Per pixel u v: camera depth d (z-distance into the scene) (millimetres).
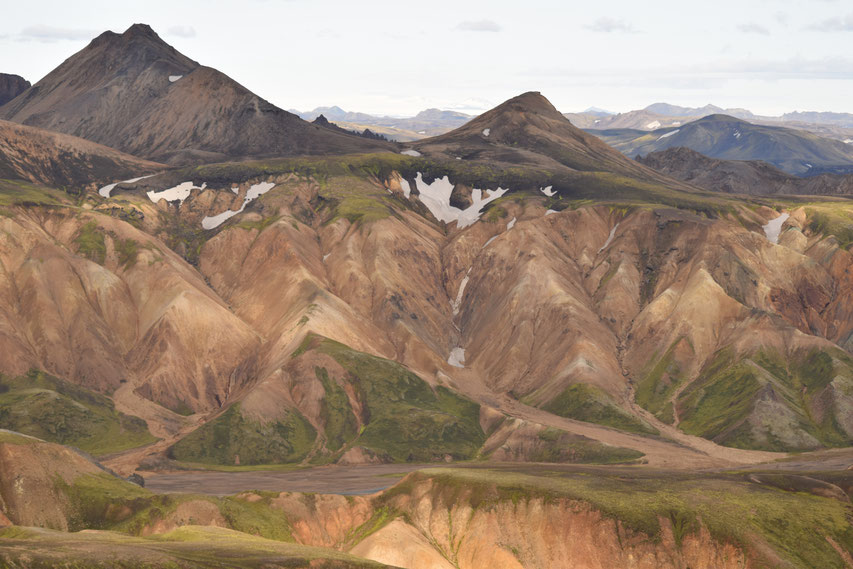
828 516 112812
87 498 109562
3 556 74375
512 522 112562
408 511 118375
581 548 108688
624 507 111125
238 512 111000
